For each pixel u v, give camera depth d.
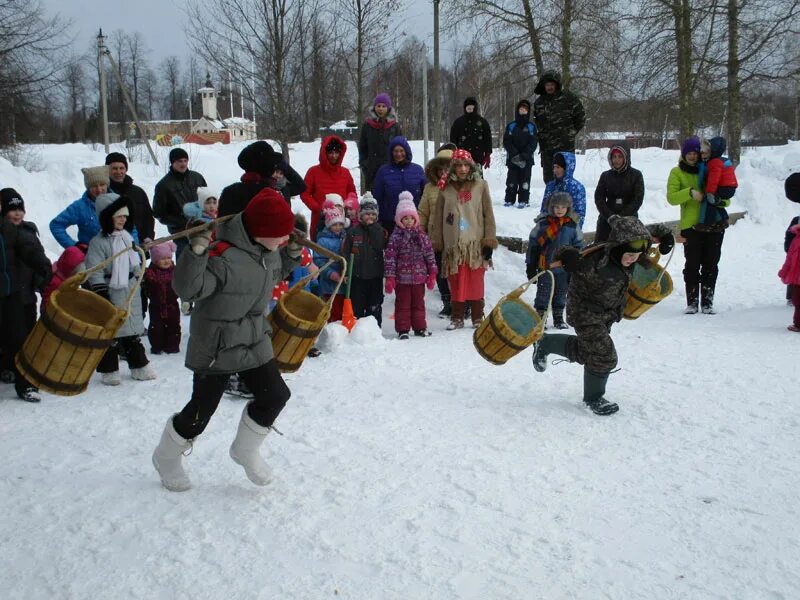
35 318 6.70
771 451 4.60
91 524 3.77
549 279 8.34
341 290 8.11
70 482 4.29
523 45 18.88
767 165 19.58
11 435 5.12
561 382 6.17
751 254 13.24
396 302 8.09
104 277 6.29
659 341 7.46
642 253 5.49
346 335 7.48
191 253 3.56
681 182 8.72
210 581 3.25
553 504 3.94
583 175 19.98
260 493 4.10
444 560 3.39
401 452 4.66
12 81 19.06
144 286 7.44
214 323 3.84
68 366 3.90
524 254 10.35
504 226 10.80
